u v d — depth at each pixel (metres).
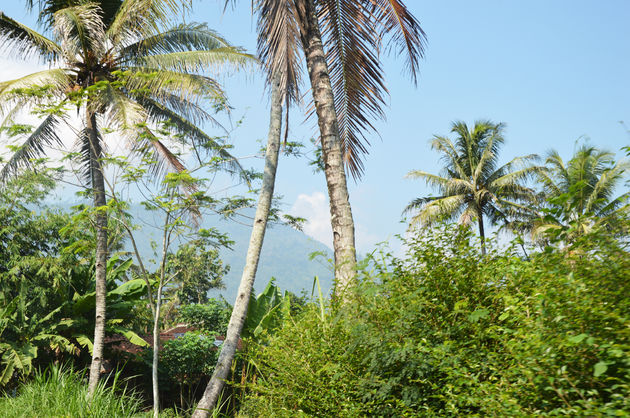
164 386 16.92
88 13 12.29
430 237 4.37
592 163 21.61
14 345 15.27
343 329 4.79
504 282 3.67
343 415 4.20
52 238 18.22
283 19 6.51
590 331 2.53
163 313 28.20
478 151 28.00
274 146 8.57
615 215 2.89
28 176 17.19
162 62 13.79
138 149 10.59
